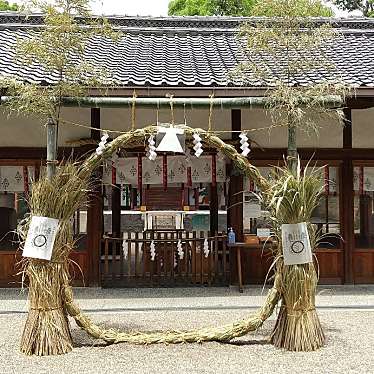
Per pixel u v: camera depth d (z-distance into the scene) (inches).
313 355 213.2
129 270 375.6
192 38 485.1
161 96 315.0
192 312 297.9
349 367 198.4
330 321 274.5
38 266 217.6
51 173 233.3
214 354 215.2
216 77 340.5
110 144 232.5
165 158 378.9
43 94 237.8
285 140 380.5
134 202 407.5
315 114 289.6
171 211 409.1
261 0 258.7
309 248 221.3
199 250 378.3
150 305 315.3
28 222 226.7
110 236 389.7
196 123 379.6
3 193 377.7
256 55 369.7
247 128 379.2
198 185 409.1
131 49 441.7
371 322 272.2
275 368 197.5
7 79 249.8
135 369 197.0
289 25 262.2
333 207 387.9
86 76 288.5
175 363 203.9
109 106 239.0
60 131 375.9
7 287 373.7
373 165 388.2
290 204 220.4
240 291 354.0
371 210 389.7
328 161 384.8
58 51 243.1
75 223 374.3
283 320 225.1
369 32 493.7
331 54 427.8
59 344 216.2
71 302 224.7
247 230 383.2
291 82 325.4
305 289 221.3
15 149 374.6
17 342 234.4
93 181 350.6
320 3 257.6
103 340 231.5
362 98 340.5
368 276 386.6
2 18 489.1
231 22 506.0
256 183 238.4
